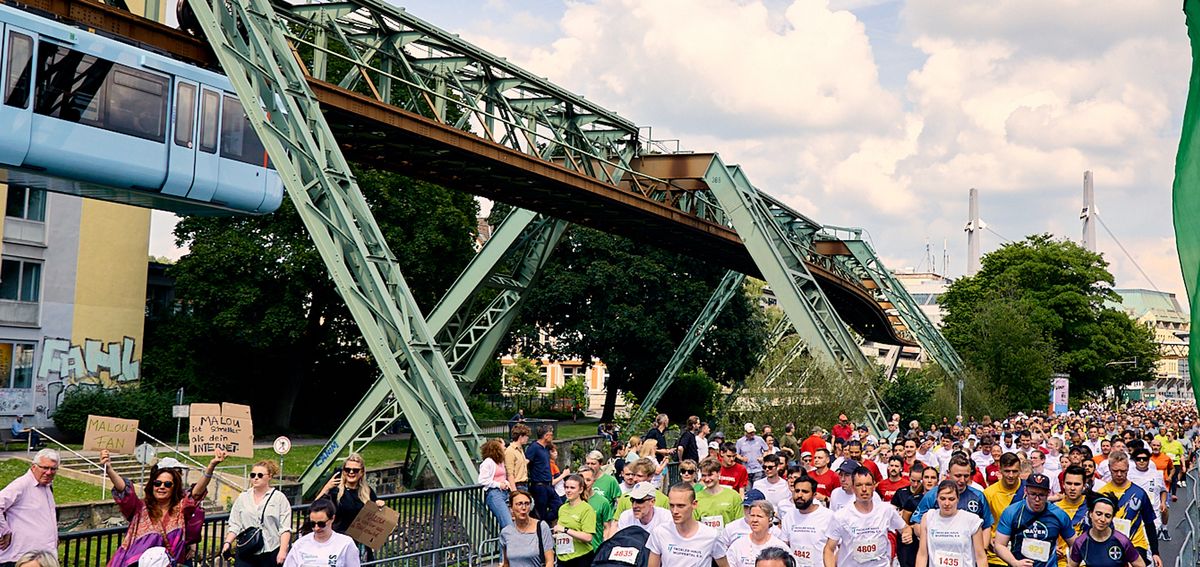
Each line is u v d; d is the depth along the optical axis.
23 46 19.69
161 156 22.19
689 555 10.72
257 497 12.43
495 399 70.75
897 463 15.45
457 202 50.88
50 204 41.31
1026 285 81.12
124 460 33.69
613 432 45.28
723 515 13.06
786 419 36.19
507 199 34.88
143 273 45.03
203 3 23.19
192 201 23.19
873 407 37.66
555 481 17.64
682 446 24.14
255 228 46.09
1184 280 6.66
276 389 50.72
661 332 61.03
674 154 38.75
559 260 62.09
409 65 29.67
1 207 39.28
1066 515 11.36
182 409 31.44
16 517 11.38
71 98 20.48
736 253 46.41
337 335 49.56
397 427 53.25
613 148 38.28
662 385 53.16
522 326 61.59
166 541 11.15
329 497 13.23
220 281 45.59
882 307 69.94
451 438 22.02
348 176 23.55
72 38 20.52
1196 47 6.67
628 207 35.91
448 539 17.14
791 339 39.41
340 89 26.12
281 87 23.09
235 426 17.64
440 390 23.31
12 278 40.03
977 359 62.47
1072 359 78.00
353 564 10.78
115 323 43.75
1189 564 16.78
